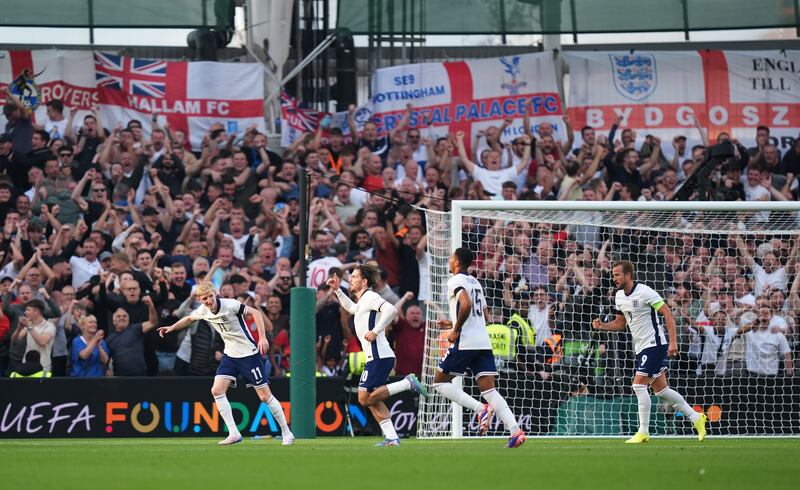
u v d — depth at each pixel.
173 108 53.62
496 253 45.50
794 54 57.66
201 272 47.06
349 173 52.66
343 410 40.59
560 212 48.59
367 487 15.75
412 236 49.34
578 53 57.00
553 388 41.66
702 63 57.22
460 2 56.28
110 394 39.97
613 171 54.53
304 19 59.28
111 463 21.42
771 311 45.50
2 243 47.31
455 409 37.31
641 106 56.75
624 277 32.09
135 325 43.69
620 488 15.80
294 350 36.66
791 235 47.00
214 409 40.50
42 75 51.81
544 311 44.06
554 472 18.70
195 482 16.67
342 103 58.94
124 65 53.38
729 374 43.53
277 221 49.78
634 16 56.81
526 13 56.53
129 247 47.28
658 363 31.97
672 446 29.41
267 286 46.50
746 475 18.12
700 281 45.81
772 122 57.19
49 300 44.31
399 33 56.19
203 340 44.12
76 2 54.09
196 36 58.56
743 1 56.84
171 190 51.44
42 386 39.62
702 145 56.25
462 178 54.53
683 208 39.19
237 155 51.88
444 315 40.56
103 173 51.28
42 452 26.22
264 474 18.25
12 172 50.16
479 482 16.70
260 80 54.84
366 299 29.50
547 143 55.25
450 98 55.94
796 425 43.22
